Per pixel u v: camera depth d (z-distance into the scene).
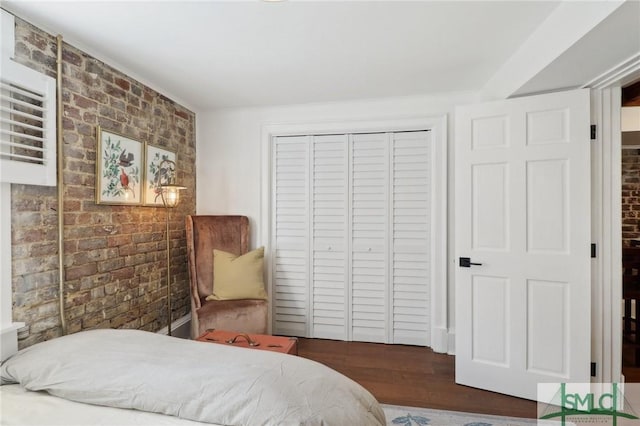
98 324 1.93
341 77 2.32
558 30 1.53
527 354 2.00
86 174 1.85
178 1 1.45
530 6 1.51
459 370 2.18
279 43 1.84
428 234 2.76
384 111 2.76
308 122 2.89
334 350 2.71
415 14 1.57
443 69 2.19
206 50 1.92
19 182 1.46
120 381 1.08
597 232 1.89
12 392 1.17
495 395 2.05
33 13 1.52
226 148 3.06
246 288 2.62
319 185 2.96
